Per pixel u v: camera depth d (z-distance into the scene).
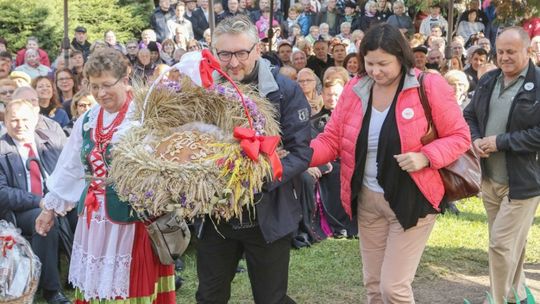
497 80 4.18
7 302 3.96
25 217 4.62
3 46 10.91
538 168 4.04
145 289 3.32
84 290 3.33
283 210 3.07
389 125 3.13
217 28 3.01
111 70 3.21
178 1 14.06
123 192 2.76
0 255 4.02
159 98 2.97
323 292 4.77
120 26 15.63
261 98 2.96
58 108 6.37
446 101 3.12
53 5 14.31
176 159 2.71
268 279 3.14
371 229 3.36
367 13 14.27
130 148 2.77
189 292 4.74
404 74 3.13
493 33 13.20
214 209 2.71
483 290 4.88
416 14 14.26
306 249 5.79
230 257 3.20
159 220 3.19
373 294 3.45
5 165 4.69
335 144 3.37
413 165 3.02
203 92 2.96
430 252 5.69
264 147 2.75
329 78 6.37
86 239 3.35
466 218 6.85
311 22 14.79
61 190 3.45
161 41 13.52
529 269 5.34
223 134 2.90
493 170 4.18
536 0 8.29
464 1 13.48
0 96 5.97
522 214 4.07
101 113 3.35
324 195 6.16
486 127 4.17
